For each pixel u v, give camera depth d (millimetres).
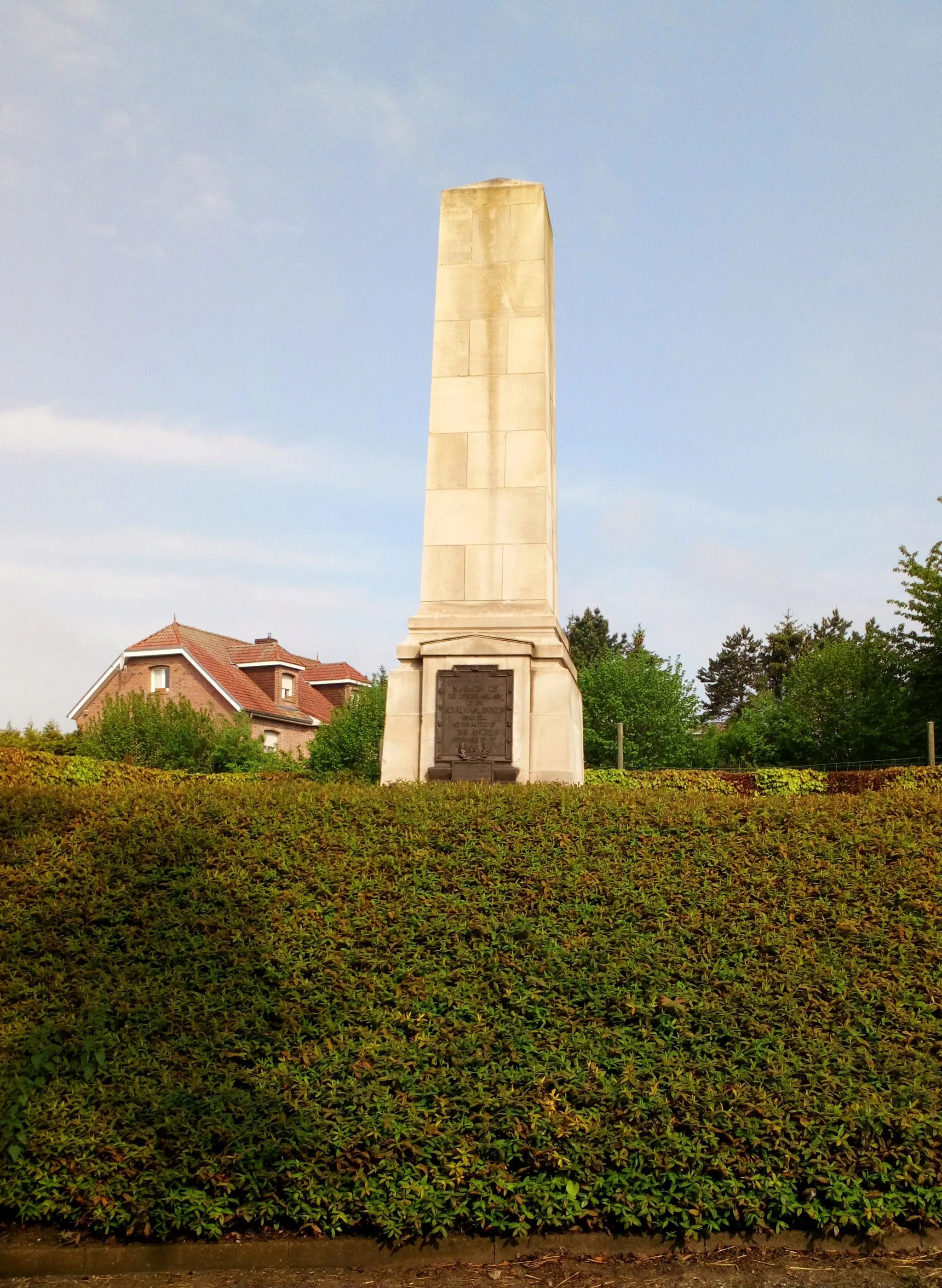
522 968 6441
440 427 12273
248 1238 5527
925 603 28672
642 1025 6145
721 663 77500
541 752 11195
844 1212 5383
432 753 11281
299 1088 5785
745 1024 6102
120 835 7484
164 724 31922
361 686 36562
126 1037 6078
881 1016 6156
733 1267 5324
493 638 11453
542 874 7129
